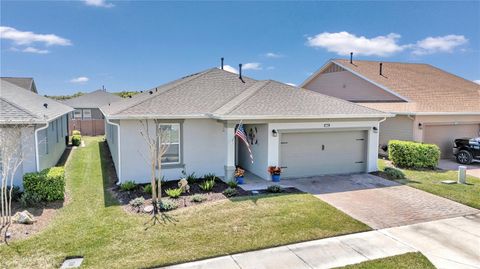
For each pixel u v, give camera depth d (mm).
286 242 8289
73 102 39062
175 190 12047
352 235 8805
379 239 8570
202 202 11297
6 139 10070
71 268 6988
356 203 11383
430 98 21922
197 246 8016
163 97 15156
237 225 9266
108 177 15383
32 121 11406
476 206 11148
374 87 23328
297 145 15094
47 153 15367
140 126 13719
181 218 9797
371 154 16281
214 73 18688
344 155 16031
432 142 20656
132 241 8266
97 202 11461
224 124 14320
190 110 14375
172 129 14266
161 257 7457
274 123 14375
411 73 26594
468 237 8719
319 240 8484
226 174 13992
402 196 12266
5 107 12094
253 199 11547
